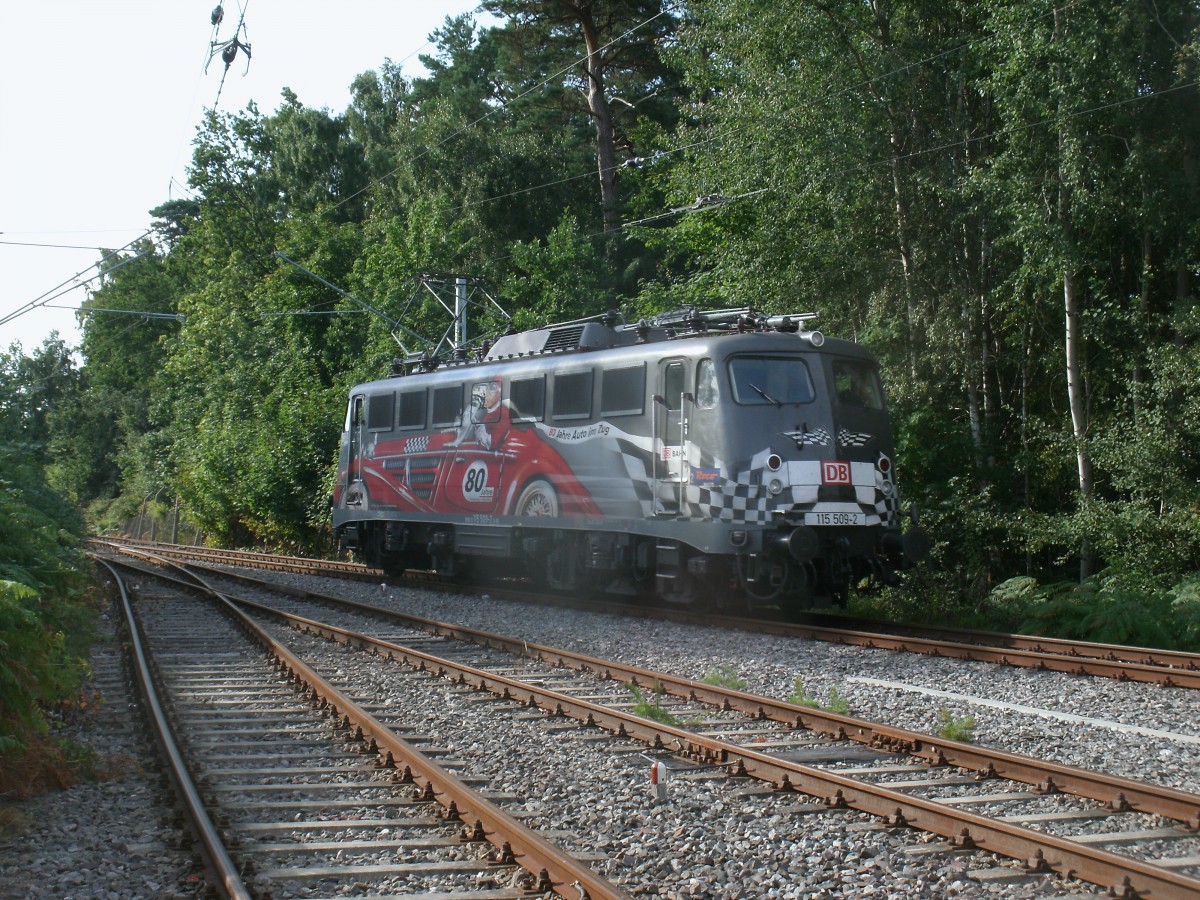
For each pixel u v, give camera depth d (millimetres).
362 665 12422
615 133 43125
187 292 65750
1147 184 17938
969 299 20828
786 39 21000
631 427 16344
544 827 6426
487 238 40438
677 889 5453
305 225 44219
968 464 20297
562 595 19547
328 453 36156
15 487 17359
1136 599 14367
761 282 22562
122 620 16203
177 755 7758
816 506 14906
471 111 46875
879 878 5559
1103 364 20688
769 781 7285
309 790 7195
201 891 5383
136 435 67312
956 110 21219
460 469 20203
